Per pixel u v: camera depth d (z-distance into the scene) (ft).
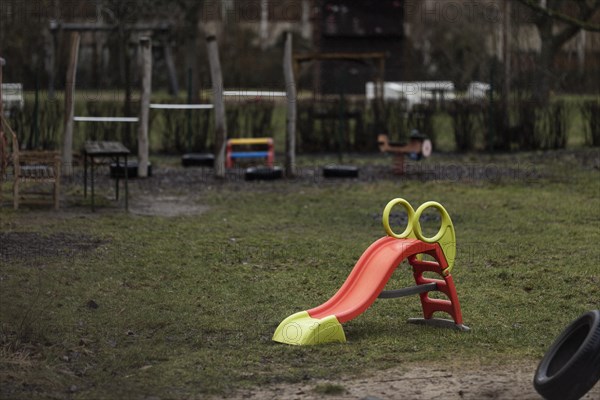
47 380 32.19
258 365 34.68
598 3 131.95
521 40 147.95
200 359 35.32
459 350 36.37
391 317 41.88
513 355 35.65
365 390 31.63
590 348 29.17
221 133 90.17
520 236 60.03
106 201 74.23
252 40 227.61
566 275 48.88
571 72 146.41
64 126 88.84
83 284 46.32
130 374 33.53
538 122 115.65
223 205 74.23
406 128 117.91
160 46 199.31
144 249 55.26
